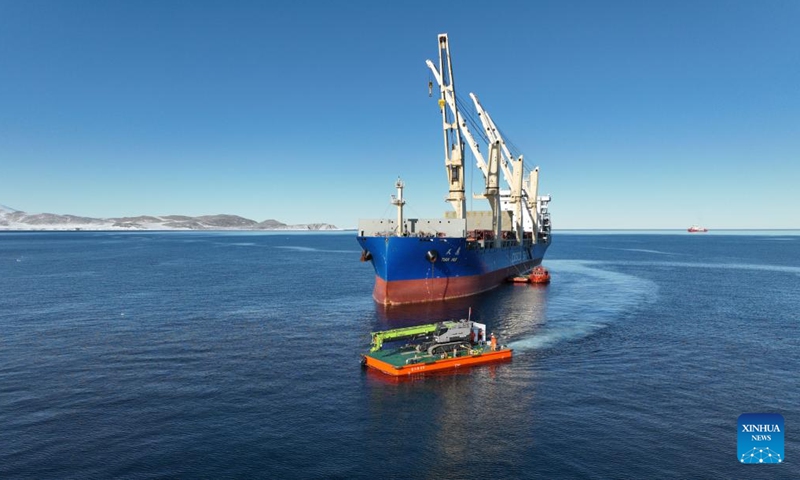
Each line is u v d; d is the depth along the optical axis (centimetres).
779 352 3812
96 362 3525
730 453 2152
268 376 3200
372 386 2997
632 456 2119
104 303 6222
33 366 3419
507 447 2197
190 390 2931
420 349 3588
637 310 5753
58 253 16600
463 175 7200
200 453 2133
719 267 11888
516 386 2994
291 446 2203
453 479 1933
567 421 2473
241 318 5234
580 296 6925
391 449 2178
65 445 2203
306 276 9606
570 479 1933
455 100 7144
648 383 3058
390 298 5962
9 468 2000
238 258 14812
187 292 7256
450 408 2644
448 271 6406
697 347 3959
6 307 5906
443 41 7175
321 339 4259
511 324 4903
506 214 9375
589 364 3462
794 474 1986
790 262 13412
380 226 6606
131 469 2000
